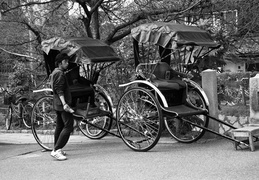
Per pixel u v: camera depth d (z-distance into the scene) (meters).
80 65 8.46
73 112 6.97
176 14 10.18
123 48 11.12
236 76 13.75
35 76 12.66
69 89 7.66
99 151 7.73
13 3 10.70
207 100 7.98
